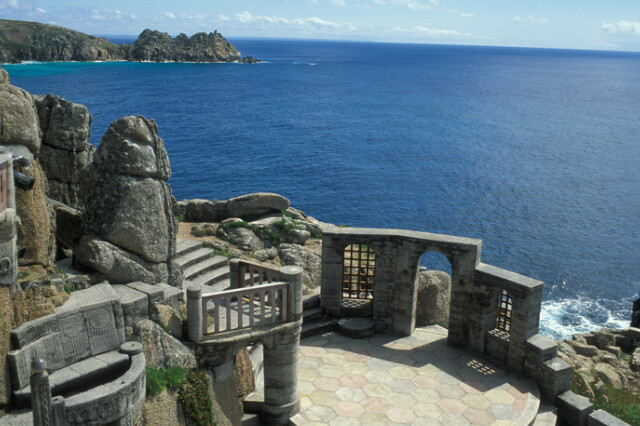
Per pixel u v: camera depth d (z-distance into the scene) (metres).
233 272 20.28
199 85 188.62
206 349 15.16
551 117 146.25
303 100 163.38
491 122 134.62
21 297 12.33
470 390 18.95
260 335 15.75
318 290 25.64
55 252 16.84
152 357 14.16
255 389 17.98
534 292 19.38
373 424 16.89
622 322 42.25
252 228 28.28
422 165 89.44
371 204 68.88
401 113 144.75
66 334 12.83
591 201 73.00
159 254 16.02
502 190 76.94
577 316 43.03
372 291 23.30
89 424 11.38
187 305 14.86
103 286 14.85
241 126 115.88
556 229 62.16
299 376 19.44
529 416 17.52
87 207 15.72
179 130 107.62
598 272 51.22
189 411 14.21
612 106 174.62
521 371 20.05
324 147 99.69
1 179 11.95
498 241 58.19
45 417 10.88
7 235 11.80
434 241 21.19
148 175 15.61
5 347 11.70
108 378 13.17
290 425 16.98
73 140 20.03
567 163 94.19
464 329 21.69
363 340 22.19
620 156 100.62
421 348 21.73
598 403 21.30
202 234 27.67
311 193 72.12
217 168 81.19
